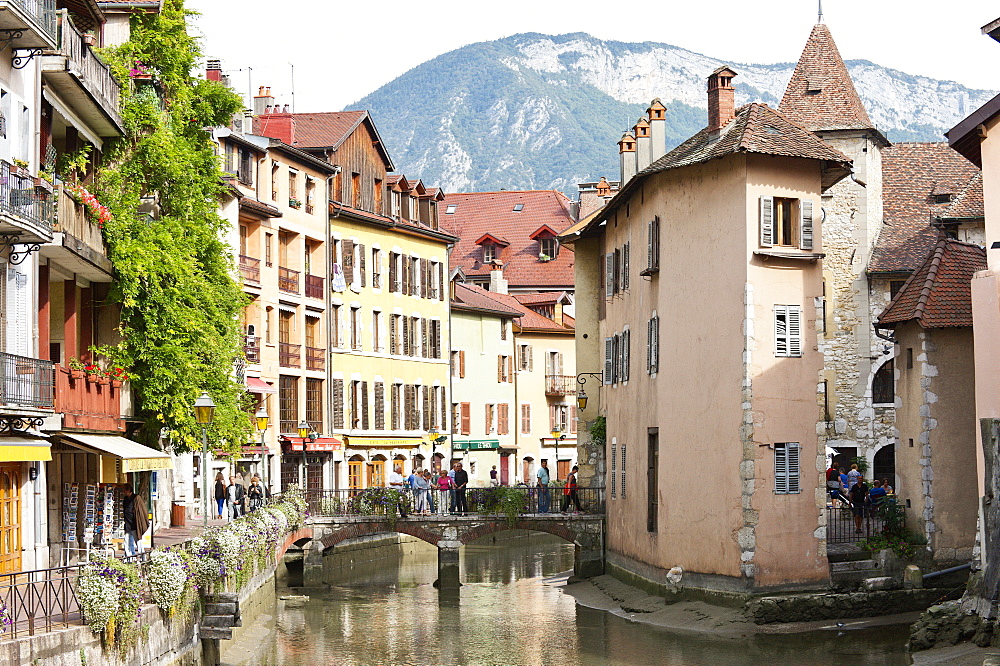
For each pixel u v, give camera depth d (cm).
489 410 8112
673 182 3828
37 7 2592
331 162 6234
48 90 2881
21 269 2667
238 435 4009
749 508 3419
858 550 3575
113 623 2028
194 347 3697
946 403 3562
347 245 6331
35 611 1886
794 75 5406
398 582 4953
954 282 3641
